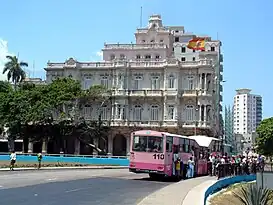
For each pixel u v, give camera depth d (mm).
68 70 99688
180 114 94562
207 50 114625
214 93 100562
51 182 31188
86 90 93125
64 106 91625
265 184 27734
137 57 105062
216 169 47031
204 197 23516
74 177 37312
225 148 109188
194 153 46719
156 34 111188
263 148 118312
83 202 21219
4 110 91062
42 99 89750
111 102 97500
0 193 23516
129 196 24828
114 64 97812
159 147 38844
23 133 92625
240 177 47531
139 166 39281
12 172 41688
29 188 26438
